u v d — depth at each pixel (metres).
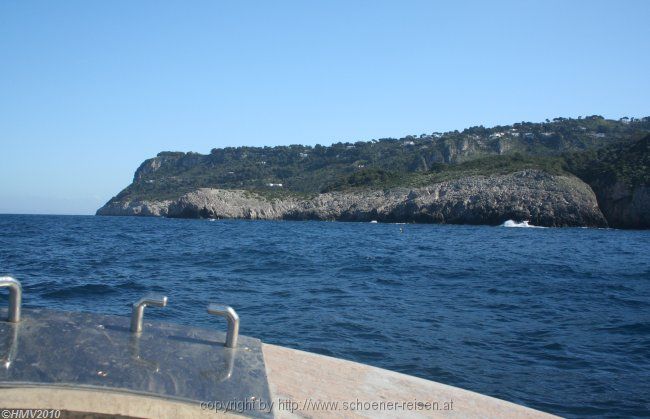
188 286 17.23
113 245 37.25
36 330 3.30
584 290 18.78
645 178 106.38
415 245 44.53
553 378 8.41
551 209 109.06
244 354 3.37
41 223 89.62
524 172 119.31
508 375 8.46
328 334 10.55
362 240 51.12
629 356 9.82
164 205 196.25
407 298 15.61
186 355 3.21
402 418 3.46
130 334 3.44
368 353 9.31
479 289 18.09
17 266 22.25
